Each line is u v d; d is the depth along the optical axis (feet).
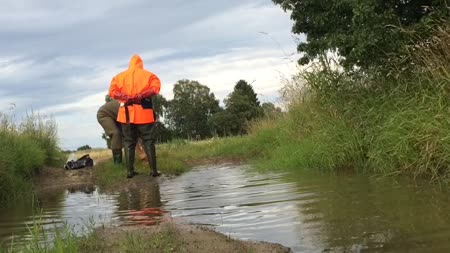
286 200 19.93
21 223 20.59
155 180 34.14
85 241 14.55
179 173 38.83
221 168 41.39
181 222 17.51
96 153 70.59
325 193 20.53
